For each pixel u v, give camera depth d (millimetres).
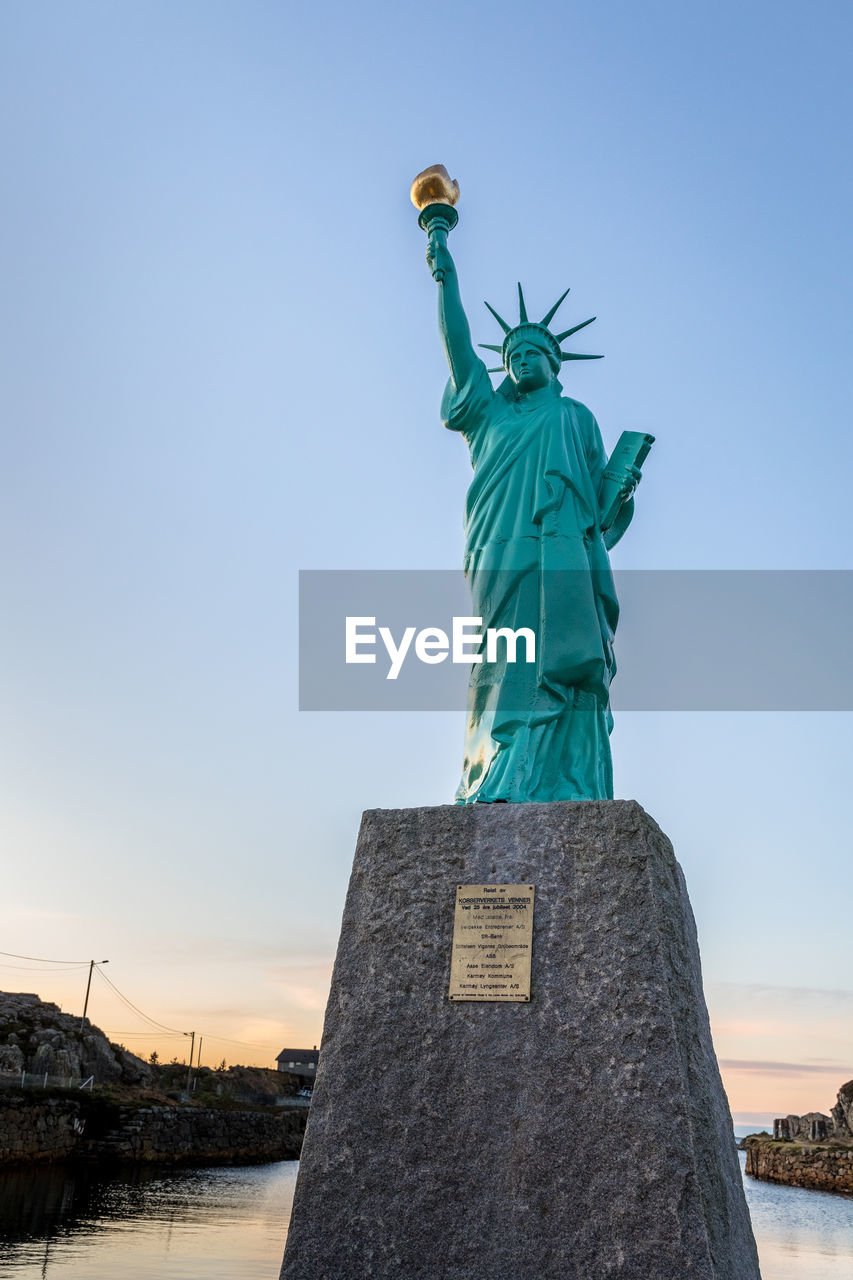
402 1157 11211
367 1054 11859
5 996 79875
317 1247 10977
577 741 15031
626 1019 11266
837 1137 94188
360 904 12758
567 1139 10859
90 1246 28609
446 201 18422
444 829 12906
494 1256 10516
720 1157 11398
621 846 12180
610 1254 10234
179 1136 65562
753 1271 11508
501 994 11758
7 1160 50031
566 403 17984
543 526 16094
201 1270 25391
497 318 19344
